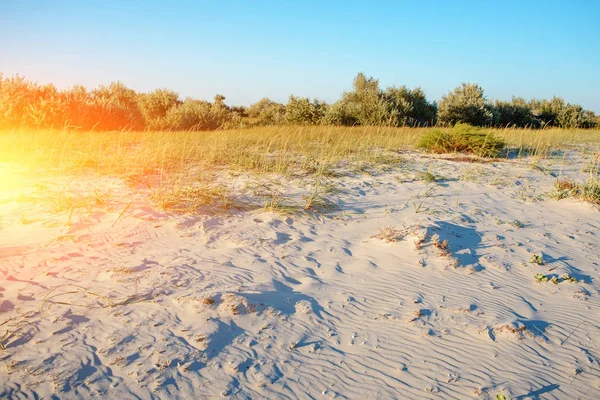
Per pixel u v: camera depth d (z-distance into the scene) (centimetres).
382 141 1543
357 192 893
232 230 661
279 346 405
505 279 556
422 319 459
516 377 379
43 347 370
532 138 1727
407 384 367
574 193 921
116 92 2564
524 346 422
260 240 630
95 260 529
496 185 997
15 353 361
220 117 2581
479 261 602
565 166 1248
